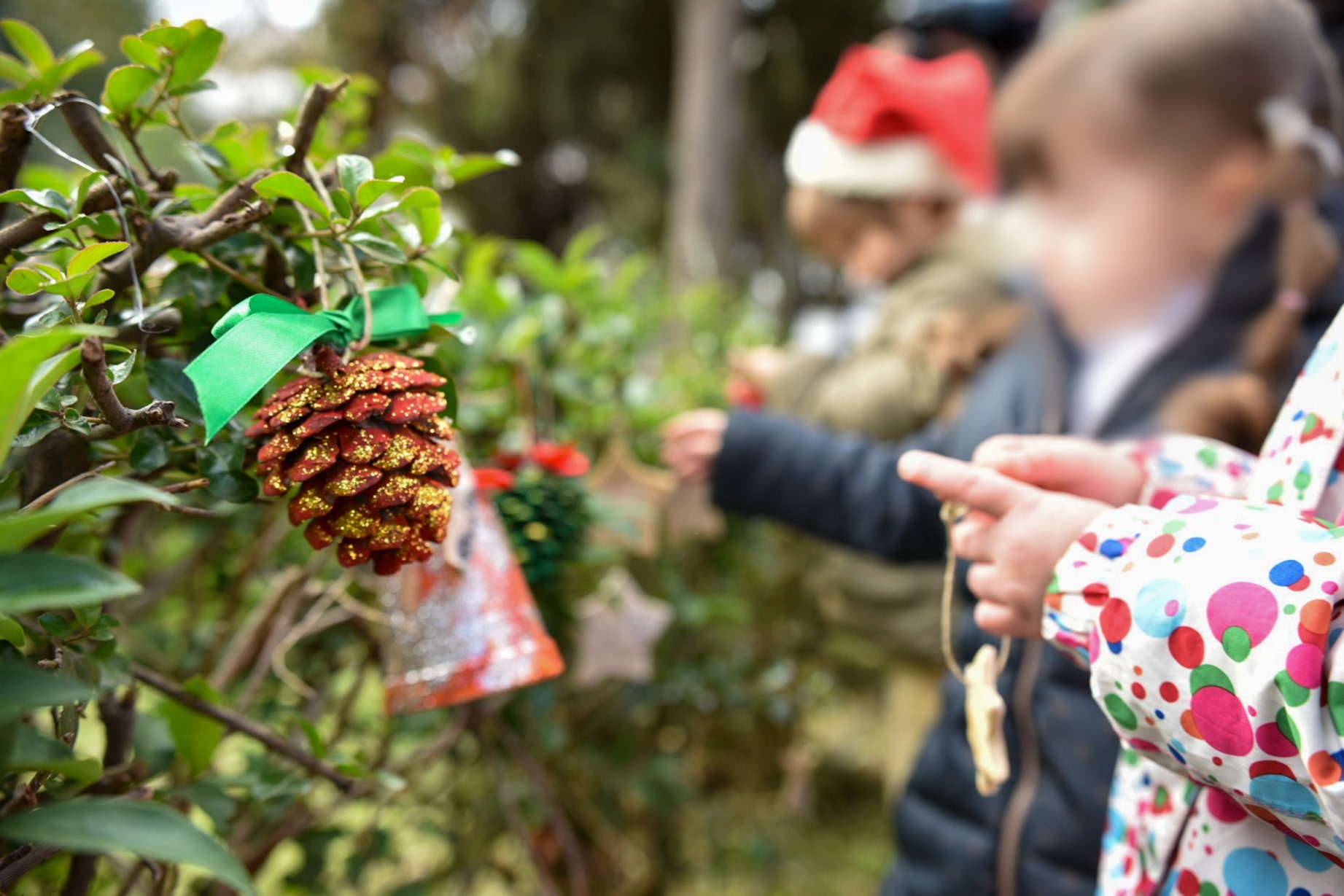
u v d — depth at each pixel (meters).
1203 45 0.60
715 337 1.20
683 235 2.57
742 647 1.10
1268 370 0.60
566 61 3.59
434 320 0.41
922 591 1.01
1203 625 0.37
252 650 0.56
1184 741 0.38
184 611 0.79
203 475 0.39
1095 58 0.65
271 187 0.38
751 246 4.49
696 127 2.54
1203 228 0.62
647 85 3.74
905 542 0.76
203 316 0.42
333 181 0.42
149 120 0.42
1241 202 0.61
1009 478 0.48
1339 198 0.66
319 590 0.54
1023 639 0.61
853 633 1.10
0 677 0.29
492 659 0.45
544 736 0.71
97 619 0.38
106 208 0.39
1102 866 0.49
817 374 1.08
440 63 3.40
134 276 0.37
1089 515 0.44
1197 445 0.51
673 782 0.94
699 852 1.20
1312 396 0.41
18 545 0.29
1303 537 0.36
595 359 0.79
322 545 0.36
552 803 0.69
